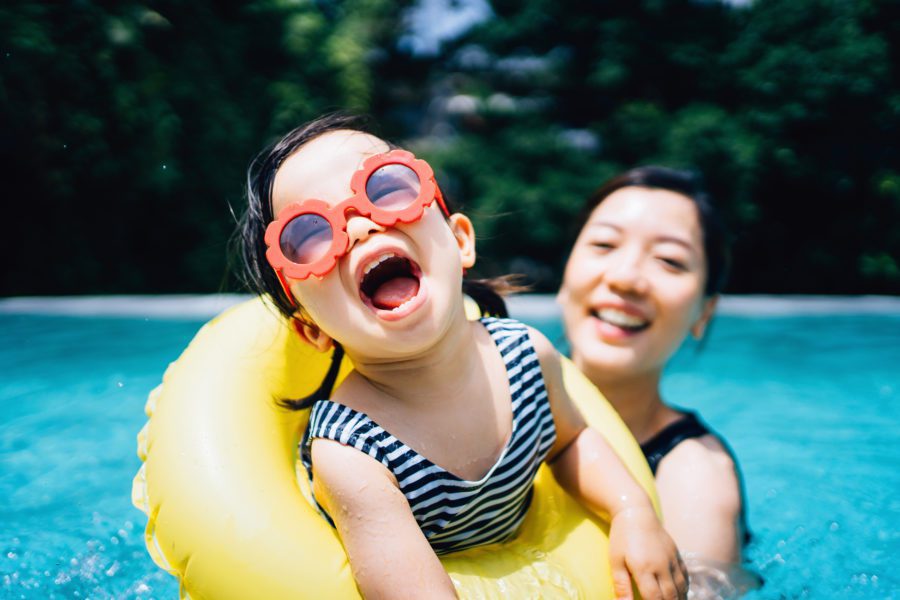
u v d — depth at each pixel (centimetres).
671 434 250
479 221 1134
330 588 148
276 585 149
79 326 590
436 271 154
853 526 262
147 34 908
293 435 194
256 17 1037
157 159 891
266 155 179
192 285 941
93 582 211
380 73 1377
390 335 149
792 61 1146
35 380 434
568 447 184
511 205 1145
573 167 1191
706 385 481
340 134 171
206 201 966
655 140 1184
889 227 1134
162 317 632
